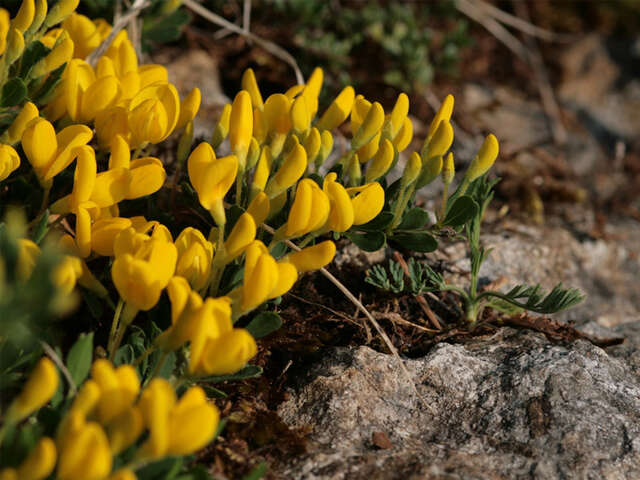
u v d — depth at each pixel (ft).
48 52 0.83
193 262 0.72
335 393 0.79
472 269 0.88
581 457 0.76
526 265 1.02
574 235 1.10
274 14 1.21
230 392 0.79
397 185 0.84
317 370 0.81
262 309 0.81
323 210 0.74
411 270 0.86
